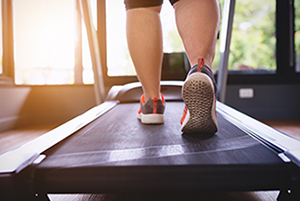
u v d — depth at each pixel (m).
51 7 3.02
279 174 0.56
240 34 3.38
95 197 0.79
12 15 2.74
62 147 0.74
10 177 0.54
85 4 1.94
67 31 3.07
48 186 0.56
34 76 2.99
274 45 3.31
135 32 0.92
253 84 3.14
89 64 3.11
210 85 0.72
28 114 2.88
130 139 0.82
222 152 0.66
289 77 3.26
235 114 1.21
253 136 0.82
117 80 3.19
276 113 3.14
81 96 3.05
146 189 0.56
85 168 0.58
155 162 0.59
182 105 1.75
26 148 0.70
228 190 0.56
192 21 0.80
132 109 1.63
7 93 2.47
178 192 0.56
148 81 1.00
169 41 3.10
